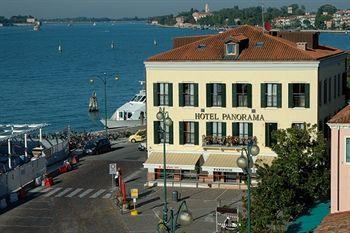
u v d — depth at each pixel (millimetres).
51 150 88625
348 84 89812
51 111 160500
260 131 71875
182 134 74188
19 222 61531
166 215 55938
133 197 64188
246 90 72000
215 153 73312
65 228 59625
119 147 101312
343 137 47094
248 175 39094
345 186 47406
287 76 70312
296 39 81312
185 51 75375
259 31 77250
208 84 73000
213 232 57000
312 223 49844
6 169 79000
